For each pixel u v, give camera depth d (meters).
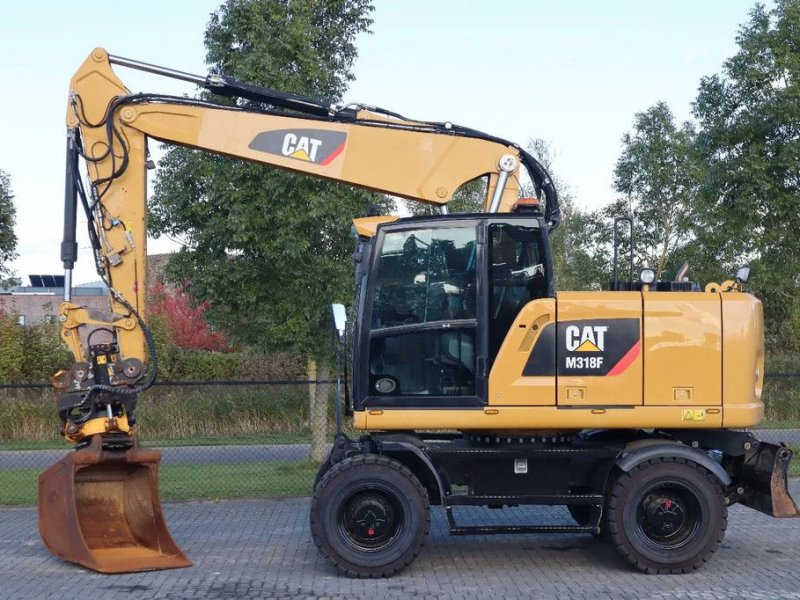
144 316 8.98
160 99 9.09
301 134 9.23
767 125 19.39
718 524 8.41
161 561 8.68
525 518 10.64
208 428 18.19
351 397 9.20
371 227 8.89
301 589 7.85
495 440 8.86
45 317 24.31
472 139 9.34
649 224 24.16
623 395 8.54
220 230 12.82
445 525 10.55
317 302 13.27
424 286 8.60
